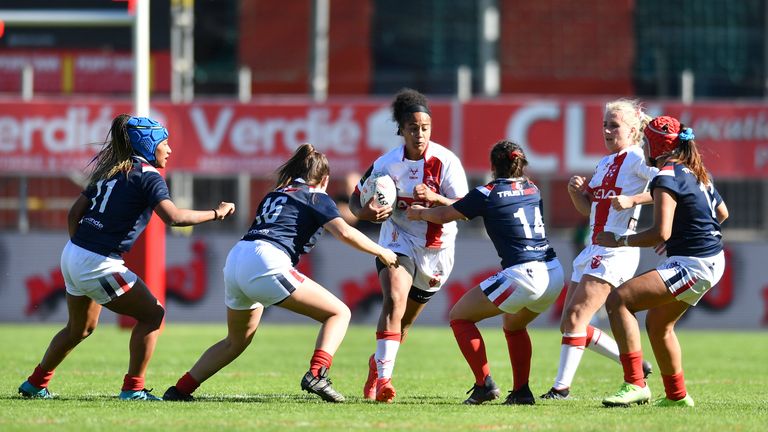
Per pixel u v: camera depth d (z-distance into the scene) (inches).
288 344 2090.3
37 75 2906.0
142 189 1057.5
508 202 1099.3
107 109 2600.9
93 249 1051.9
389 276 1141.7
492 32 3432.6
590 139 2608.3
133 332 1094.4
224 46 3272.6
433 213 1112.2
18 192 2684.5
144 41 2054.6
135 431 874.1
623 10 3425.2
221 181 2694.4
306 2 3302.2
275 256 1061.1
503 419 964.0
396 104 1178.0
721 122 2618.1
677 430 901.2
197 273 2613.2
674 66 3403.1
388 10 3388.3
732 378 1491.1
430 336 2341.3
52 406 1031.6
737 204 2687.0
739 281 2603.3
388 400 1114.1
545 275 1091.3
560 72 3403.1
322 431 882.8
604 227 1135.0
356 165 2618.1
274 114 2623.0
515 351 1117.1
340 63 3351.4
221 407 1039.0
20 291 2615.7
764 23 3417.8
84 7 2758.4
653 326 1075.3
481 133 2610.7
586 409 1048.2
